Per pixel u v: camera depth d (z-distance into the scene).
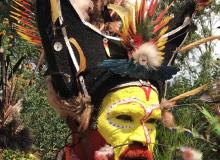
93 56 2.94
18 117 3.23
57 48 2.88
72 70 2.90
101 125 2.89
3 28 4.72
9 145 3.13
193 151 2.71
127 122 2.86
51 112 5.53
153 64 2.89
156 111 2.89
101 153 2.85
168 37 3.14
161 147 4.14
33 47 5.59
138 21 2.96
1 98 3.25
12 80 3.26
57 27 2.88
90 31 2.97
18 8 3.28
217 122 3.05
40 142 5.41
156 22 3.10
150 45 2.93
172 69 2.95
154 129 2.95
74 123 3.02
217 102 3.05
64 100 2.92
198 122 3.94
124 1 3.17
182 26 3.20
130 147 2.83
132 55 2.90
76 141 3.04
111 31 3.05
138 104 2.85
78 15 2.96
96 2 3.08
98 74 2.91
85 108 2.88
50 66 2.90
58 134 5.52
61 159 3.21
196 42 3.20
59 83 2.89
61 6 2.92
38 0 2.89
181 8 3.25
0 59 3.23
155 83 2.99
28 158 3.11
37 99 5.38
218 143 3.24
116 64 2.85
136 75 2.86
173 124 3.08
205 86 3.07
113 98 2.88
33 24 3.14
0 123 3.15
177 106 3.10
